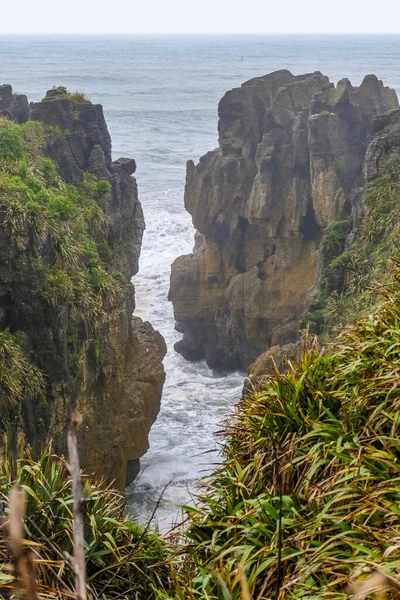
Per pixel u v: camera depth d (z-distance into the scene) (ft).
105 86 632.79
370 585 9.43
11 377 66.85
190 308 151.12
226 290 147.23
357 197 108.17
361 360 25.26
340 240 108.17
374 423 23.86
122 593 23.02
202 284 150.61
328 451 21.89
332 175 137.80
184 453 102.99
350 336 28.14
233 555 20.57
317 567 17.66
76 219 92.17
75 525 8.04
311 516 20.90
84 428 80.07
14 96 132.98
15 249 71.31
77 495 8.17
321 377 26.81
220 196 149.07
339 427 23.89
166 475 96.02
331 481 21.68
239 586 18.42
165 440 107.45
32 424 71.61
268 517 21.02
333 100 147.02
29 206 75.41
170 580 23.85
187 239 201.16
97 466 82.69
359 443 22.34
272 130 147.02
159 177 272.10
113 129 387.75
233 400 127.75
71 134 114.73
